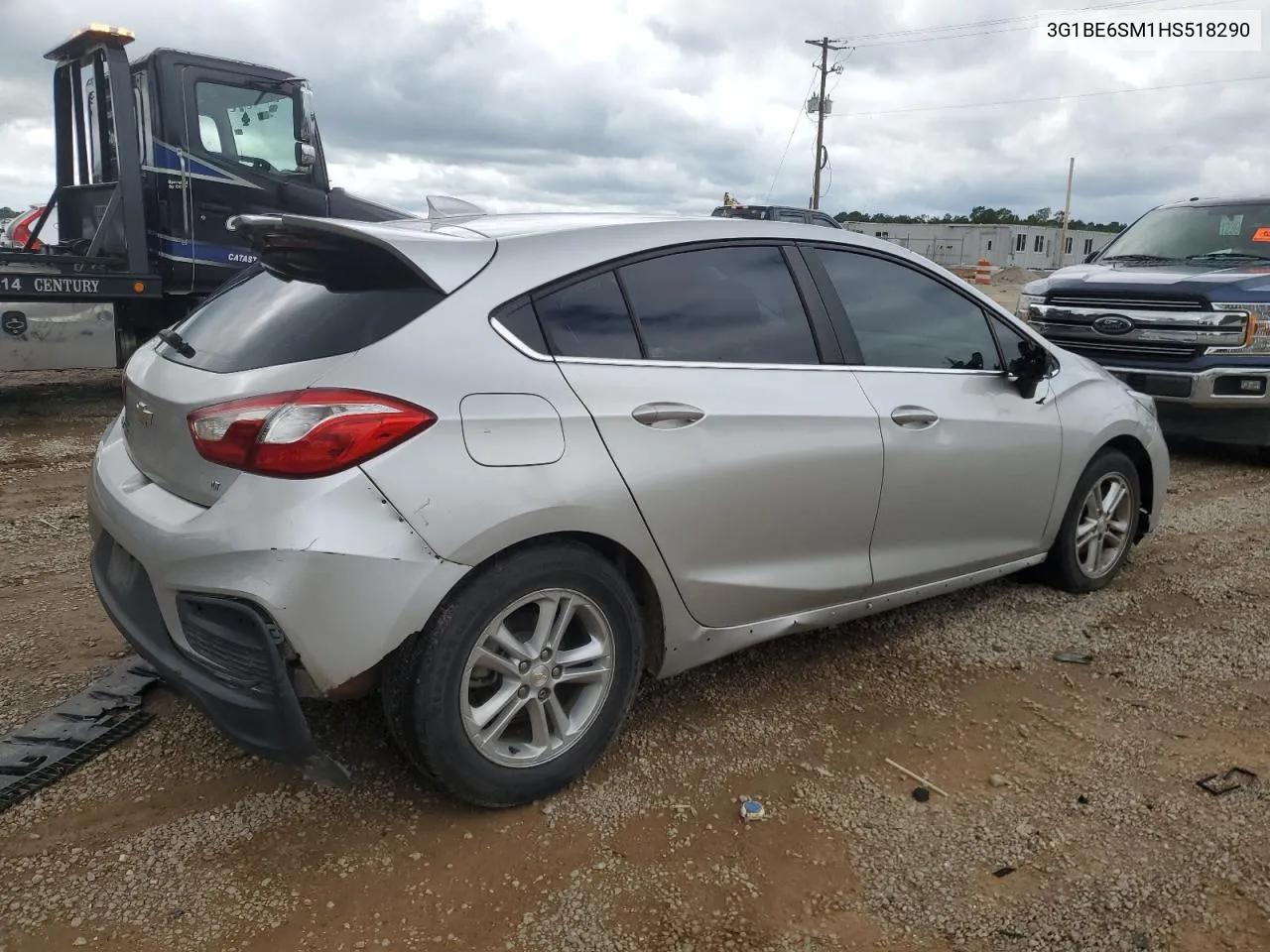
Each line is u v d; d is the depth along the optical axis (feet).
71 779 9.57
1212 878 8.53
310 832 8.87
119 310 29.01
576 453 8.98
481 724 8.79
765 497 10.41
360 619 7.96
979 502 12.90
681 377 9.93
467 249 9.10
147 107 27.78
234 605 7.93
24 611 13.66
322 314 8.82
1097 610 14.66
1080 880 8.48
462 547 8.30
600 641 9.51
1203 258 27.68
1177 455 27.35
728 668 12.44
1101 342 26.78
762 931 7.82
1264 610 14.76
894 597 12.34
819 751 10.50
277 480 7.91
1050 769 10.25
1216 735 10.99
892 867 8.63
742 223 11.12
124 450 10.19
